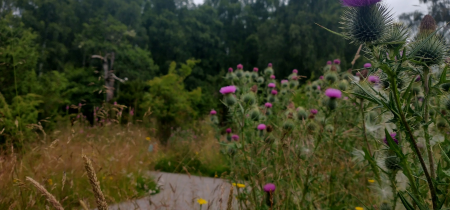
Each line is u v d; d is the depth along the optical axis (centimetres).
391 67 129
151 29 4116
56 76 1719
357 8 149
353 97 235
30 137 507
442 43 143
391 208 196
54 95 930
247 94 304
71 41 3053
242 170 292
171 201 344
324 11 2930
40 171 297
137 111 1015
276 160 265
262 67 2939
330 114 275
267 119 380
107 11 3428
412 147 128
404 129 126
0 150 333
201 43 4425
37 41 2600
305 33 2547
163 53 4203
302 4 3084
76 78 2084
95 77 2111
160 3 4762
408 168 132
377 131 237
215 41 4547
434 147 176
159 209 296
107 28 2814
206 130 940
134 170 437
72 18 3080
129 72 2733
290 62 2738
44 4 2933
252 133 304
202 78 3966
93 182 90
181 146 806
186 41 4250
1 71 683
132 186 376
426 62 135
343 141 306
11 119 447
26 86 772
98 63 2730
